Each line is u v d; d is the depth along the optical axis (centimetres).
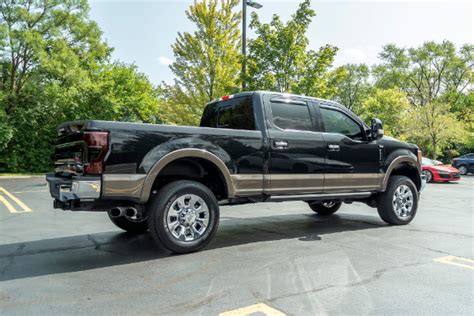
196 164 473
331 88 1489
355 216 733
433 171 1775
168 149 416
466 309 277
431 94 4431
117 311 274
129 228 554
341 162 556
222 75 1834
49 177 449
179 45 1884
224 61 1869
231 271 368
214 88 1861
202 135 443
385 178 602
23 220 668
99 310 276
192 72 1852
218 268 378
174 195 423
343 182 558
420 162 663
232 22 1895
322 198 540
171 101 1989
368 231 573
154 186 468
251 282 335
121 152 388
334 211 749
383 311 272
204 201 445
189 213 436
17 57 2308
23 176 1961
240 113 538
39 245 481
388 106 3381
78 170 387
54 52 2334
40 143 2306
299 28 1432
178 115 1966
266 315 266
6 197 1021
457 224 634
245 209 835
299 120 536
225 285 328
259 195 485
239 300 294
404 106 3356
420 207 873
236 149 465
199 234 443
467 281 338
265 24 1470
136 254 436
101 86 2545
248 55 1505
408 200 637
